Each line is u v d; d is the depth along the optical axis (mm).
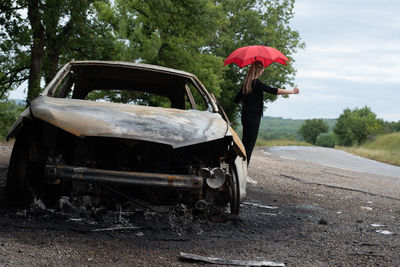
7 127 18219
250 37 41188
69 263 2570
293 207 5770
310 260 3123
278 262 2977
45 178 3367
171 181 3398
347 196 7641
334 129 110562
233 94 39375
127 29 18125
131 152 3783
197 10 16734
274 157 20016
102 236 3189
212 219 4070
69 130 3318
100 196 3691
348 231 4391
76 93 5328
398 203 7203
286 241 3688
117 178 3320
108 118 3527
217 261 2848
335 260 3184
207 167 3748
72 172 3314
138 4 18875
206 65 23750
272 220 4625
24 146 3818
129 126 3451
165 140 3393
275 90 5684
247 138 5773
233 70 40281
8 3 13438
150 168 3812
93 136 3469
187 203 3902
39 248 2783
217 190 4066
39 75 14766
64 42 15102
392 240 4078
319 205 6219
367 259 3270
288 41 41625
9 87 18234
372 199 7496
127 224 3555
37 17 13656
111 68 4832
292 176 10500
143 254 2879
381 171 17656
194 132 3594
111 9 18031
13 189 3830
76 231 3246
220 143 3924
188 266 2721
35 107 3652
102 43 16969
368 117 95938
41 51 14891
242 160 4320
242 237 3645
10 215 3492
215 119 4125
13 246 2766
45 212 3617
